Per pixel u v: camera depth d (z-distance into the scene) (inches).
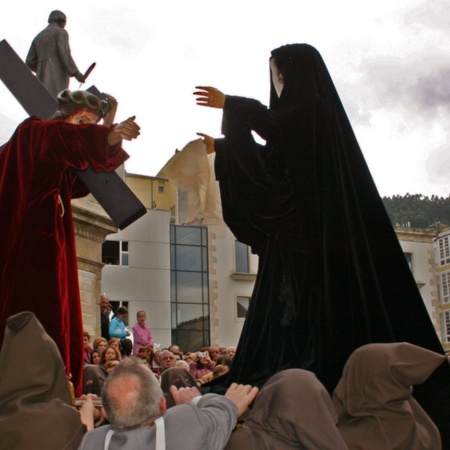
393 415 167.8
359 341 193.5
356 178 209.5
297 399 155.2
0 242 220.4
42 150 225.9
